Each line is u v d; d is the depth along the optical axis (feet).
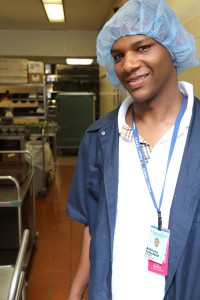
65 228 11.37
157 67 2.74
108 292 3.02
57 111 23.31
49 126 16.90
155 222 2.76
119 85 3.84
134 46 2.78
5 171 8.55
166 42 2.84
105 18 18.30
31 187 9.78
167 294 2.73
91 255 3.16
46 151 15.76
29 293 7.68
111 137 3.23
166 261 2.68
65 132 23.49
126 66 2.74
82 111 23.36
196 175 2.63
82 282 3.77
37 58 22.62
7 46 21.48
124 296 2.87
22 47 21.58
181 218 2.61
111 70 3.64
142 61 2.73
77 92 24.35
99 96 24.16
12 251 8.95
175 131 2.82
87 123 23.49
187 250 2.62
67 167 20.58
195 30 4.61
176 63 3.18
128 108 3.27
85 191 3.60
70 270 8.69
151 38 2.78
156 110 2.92
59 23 19.56
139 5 2.86
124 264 2.89
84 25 20.16
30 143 14.49
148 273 2.80
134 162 2.96
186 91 2.99
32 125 15.81
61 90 25.72
